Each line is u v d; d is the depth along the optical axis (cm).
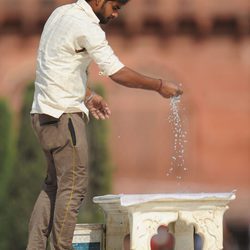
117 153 5784
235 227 5738
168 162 5784
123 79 1406
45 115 1410
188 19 6000
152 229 1399
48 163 1459
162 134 5812
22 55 5938
